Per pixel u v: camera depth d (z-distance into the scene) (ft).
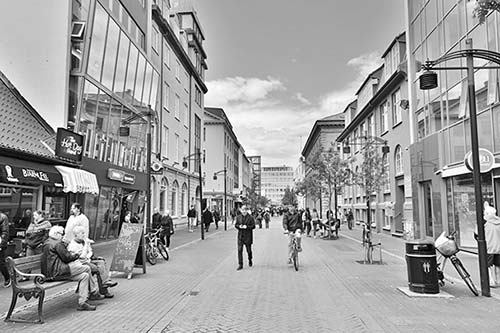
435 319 22.43
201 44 147.84
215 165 205.46
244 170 328.29
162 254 47.80
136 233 36.65
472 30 52.54
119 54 68.90
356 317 23.04
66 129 50.75
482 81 50.11
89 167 59.47
